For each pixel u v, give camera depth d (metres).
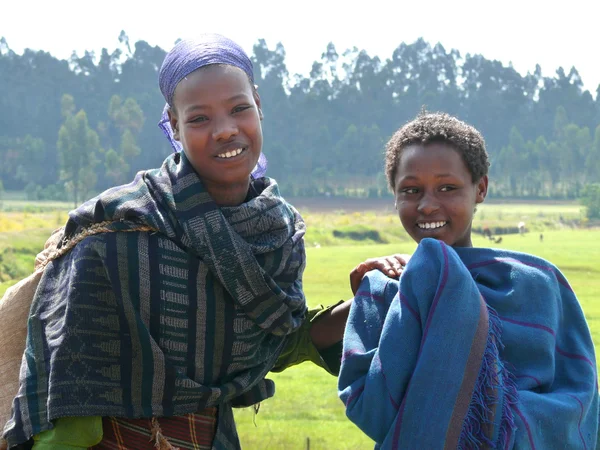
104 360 3.07
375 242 96.81
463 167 3.16
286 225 3.31
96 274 3.09
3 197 164.00
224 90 3.18
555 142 198.75
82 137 164.38
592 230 116.06
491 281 3.04
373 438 2.86
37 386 3.08
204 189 3.17
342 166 191.00
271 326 3.24
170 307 3.09
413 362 2.80
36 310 3.19
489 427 2.70
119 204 3.12
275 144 188.12
